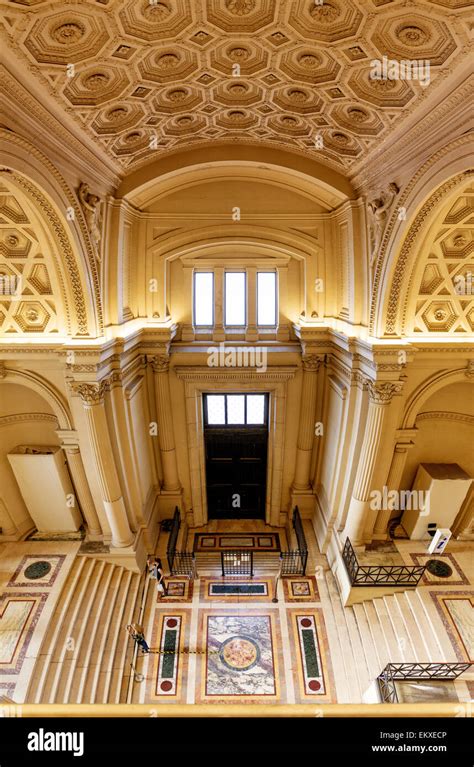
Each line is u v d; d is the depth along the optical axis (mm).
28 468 9828
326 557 11078
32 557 9914
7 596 8852
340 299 10445
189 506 12789
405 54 5254
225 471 12922
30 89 5582
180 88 6527
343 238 9977
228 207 10242
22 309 8625
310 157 8992
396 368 8422
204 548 12000
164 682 8383
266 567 11172
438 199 6844
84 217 7719
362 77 5926
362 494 9523
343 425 10211
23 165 5879
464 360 9148
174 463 12125
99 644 8461
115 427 9602
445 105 5867
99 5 4594
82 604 9000
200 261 10969
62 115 6316
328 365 11242
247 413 12328
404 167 7383
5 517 10227
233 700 8055
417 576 9391
